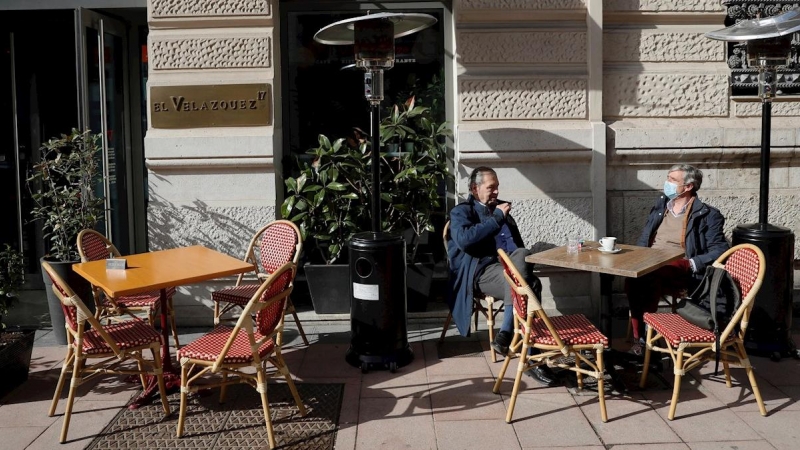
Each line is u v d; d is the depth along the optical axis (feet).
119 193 21.91
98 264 15.20
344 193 19.69
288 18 20.83
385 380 15.76
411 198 19.83
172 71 19.65
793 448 12.44
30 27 22.25
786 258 16.76
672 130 19.93
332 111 21.17
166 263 15.23
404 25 16.33
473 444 12.74
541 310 13.37
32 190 22.82
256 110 19.53
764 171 17.22
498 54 19.76
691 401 14.47
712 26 20.21
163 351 15.38
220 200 19.81
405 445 12.75
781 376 15.71
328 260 20.33
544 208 20.01
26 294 22.53
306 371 16.37
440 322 19.93
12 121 22.61
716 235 17.03
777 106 20.47
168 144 19.45
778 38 16.76
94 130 20.56
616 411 14.05
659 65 20.24
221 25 19.57
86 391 15.37
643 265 14.33
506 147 19.71
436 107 21.11
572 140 19.74
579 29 19.72
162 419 13.92
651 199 20.26
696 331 13.97
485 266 16.98
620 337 18.51
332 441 12.92
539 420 13.67
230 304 17.72
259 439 13.03
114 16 21.59
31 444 12.95
